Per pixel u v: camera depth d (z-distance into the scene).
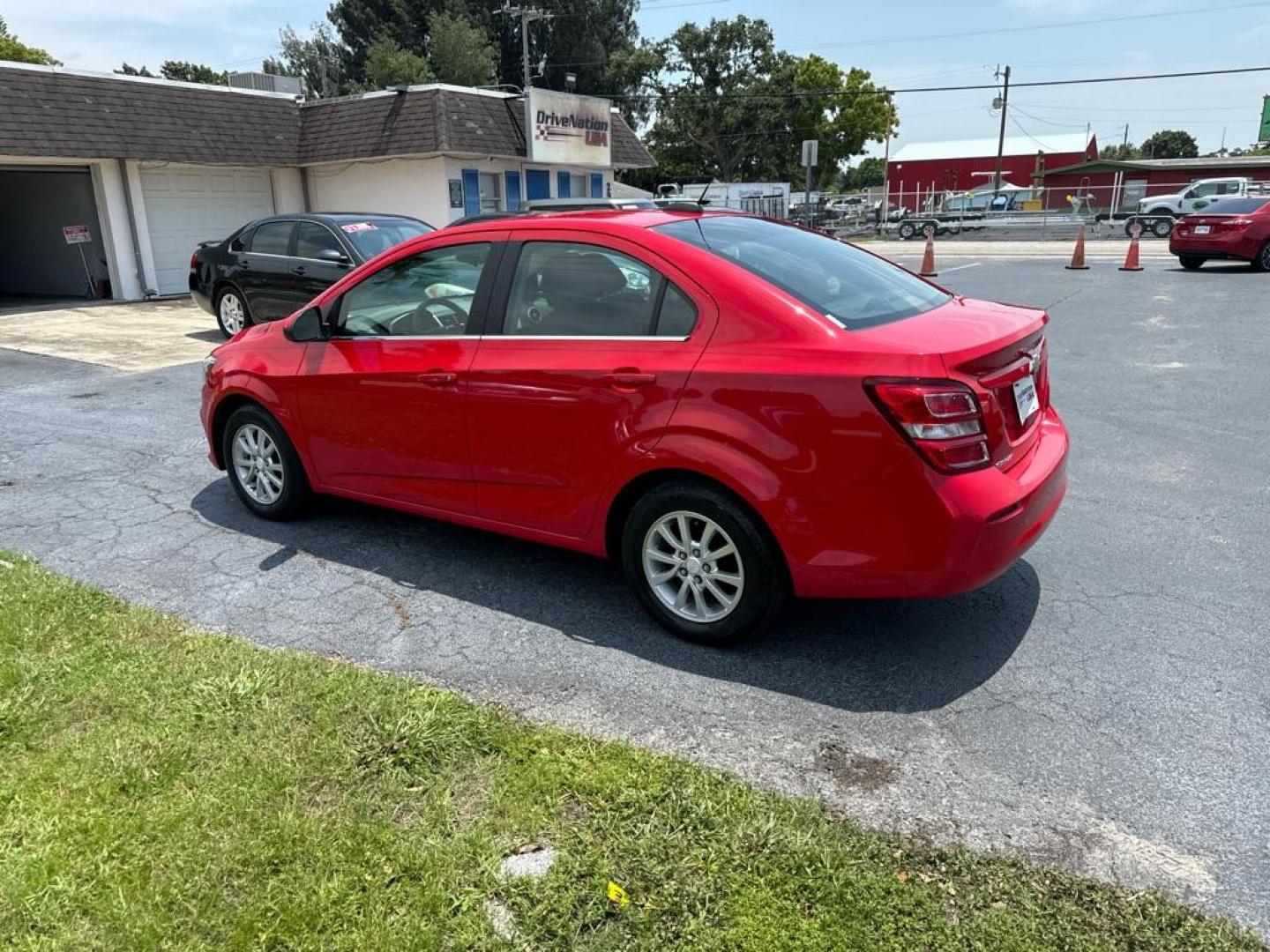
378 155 18.22
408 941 2.06
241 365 4.76
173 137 16.33
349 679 3.13
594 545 3.68
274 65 53.78
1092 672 3.28
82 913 2.13
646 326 3.39
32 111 14.29
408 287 4.09
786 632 3.62
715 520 3.29
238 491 5.01
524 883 2.24
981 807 2.56
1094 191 43.91
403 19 48.78
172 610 3.83
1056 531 4.61
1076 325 10.83
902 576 3.02
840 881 2.25
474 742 2.81
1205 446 5.97
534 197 21.47
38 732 2.83
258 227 10.59
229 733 2.81
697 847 2.37
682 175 54.78
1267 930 2.12
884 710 3.07
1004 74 47.25
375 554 4.45
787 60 53.81
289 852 2.32
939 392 2.88
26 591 3.81
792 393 3.03
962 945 2.07
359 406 4.22
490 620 3.75
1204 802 2.57
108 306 15.38
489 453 3.82
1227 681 3.20
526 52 42.00
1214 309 12.03
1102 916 2.16
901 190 60.38
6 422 7.07
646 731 2.95
